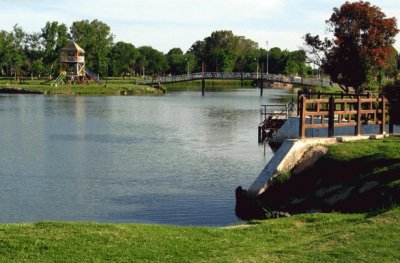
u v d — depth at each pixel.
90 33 164.38
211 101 98.38
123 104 90.81
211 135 49.94
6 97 106.38
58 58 162.88
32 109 78.31
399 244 13.29
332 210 20.08
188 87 169.25
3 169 32.47
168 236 14.92
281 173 22.98
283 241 14.78
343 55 55.75
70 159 36.25
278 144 40.94
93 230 15.05
